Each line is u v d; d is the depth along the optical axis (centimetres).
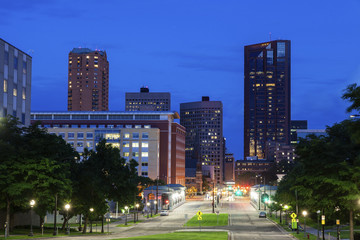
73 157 7556
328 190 5506
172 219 11375
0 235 5888
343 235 7238
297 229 7688
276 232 8081
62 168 6372
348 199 4931
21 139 6066
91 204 7481
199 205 17688
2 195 5741
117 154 7912
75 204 7438
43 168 5831
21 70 8894
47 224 9438
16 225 7906
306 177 5628
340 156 5166
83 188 7475
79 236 6638
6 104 8294
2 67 8181
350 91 3309
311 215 10238
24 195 5750
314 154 5472
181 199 18275
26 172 5828
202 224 9875
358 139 3247
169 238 6103
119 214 13162
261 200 15238
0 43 8119
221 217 11912
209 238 6191
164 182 19625
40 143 6028
